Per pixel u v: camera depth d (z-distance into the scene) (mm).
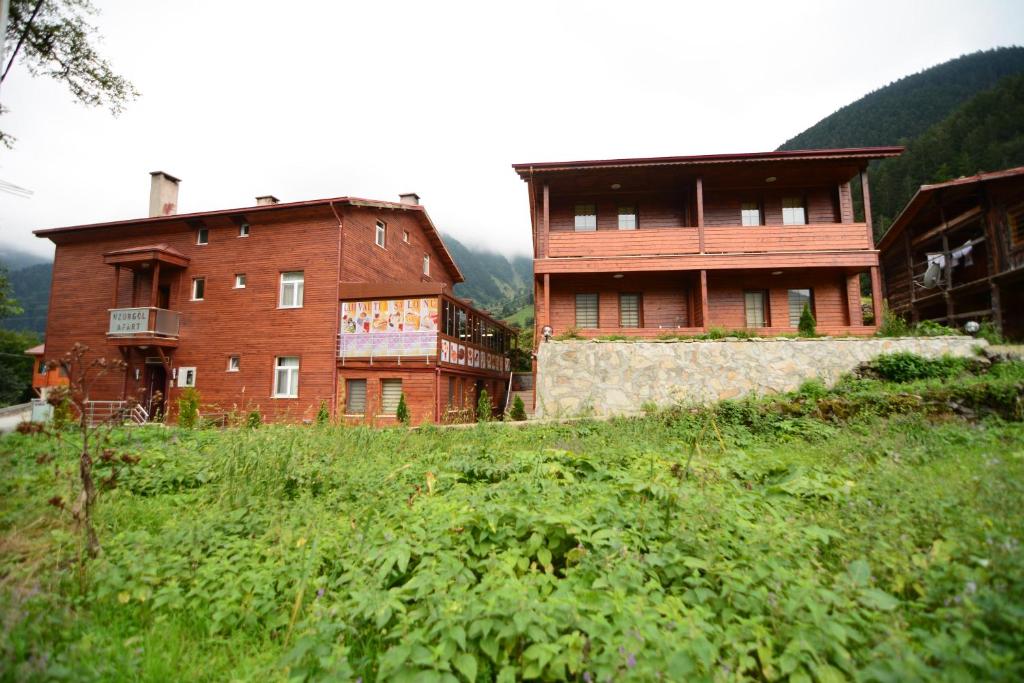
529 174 14219
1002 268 15047
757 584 2381
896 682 1646
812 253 13516
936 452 5531
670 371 11797
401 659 1906
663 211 15625
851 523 3014
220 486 4594
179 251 17781
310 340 16000
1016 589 1986
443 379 15852
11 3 8289
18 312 22844
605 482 4523
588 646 2047
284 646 2322
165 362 16844
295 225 16594
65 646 2336
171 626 2637
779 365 11531
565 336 12891
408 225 20969
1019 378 8438
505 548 3117
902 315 20625
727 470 4680
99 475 5020
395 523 3494
